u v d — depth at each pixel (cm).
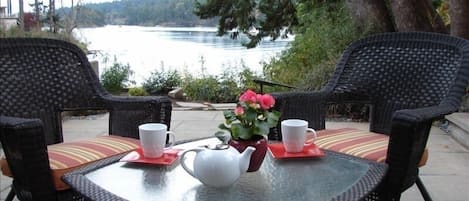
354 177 170
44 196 183
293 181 167
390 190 193
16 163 185
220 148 161
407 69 256
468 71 226
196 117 518
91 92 259
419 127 189
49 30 650
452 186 288
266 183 165
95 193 151
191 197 154
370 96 266
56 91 253
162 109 239
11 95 235
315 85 532
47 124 247
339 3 647
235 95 672
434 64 246
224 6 904
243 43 942
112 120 253
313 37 651
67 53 262
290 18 877
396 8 491
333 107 507
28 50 249
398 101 256
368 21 559
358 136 232
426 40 255
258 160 174
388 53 266
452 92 224
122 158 185
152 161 180
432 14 497
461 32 454
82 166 189
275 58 756
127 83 750
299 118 247
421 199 267
